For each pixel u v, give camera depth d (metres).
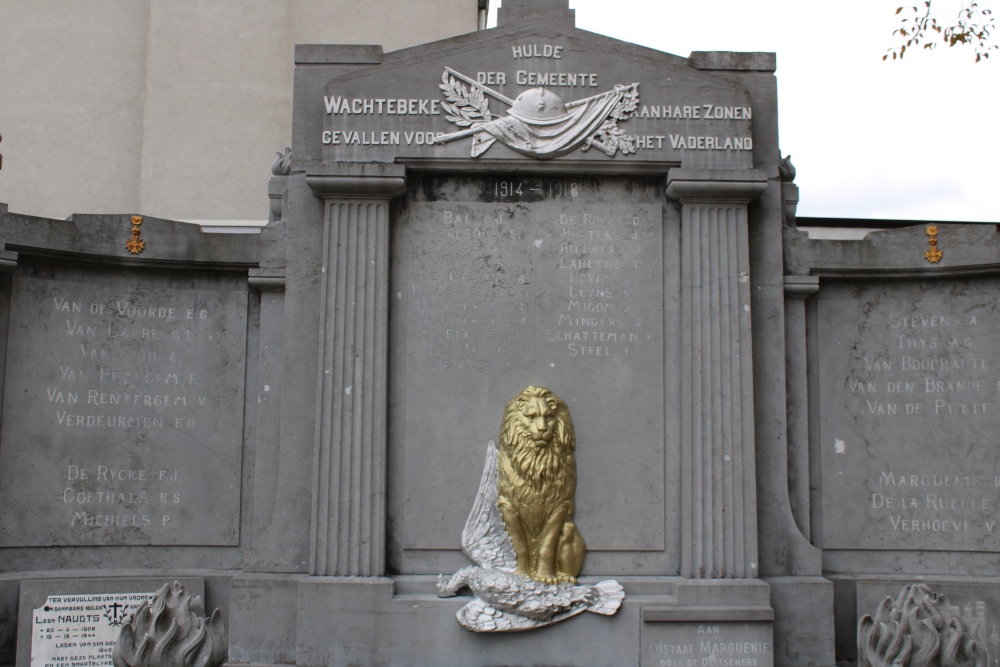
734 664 6.61
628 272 7.25
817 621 6.90
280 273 7.37
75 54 12.02
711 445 6.93
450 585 6.73
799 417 7.38
